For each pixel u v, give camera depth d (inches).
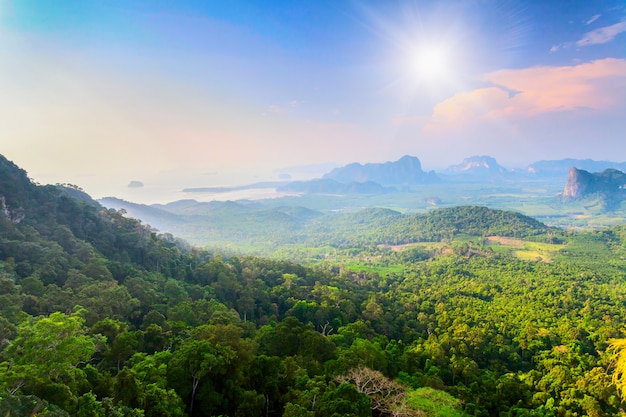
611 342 2383.1
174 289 3019.2
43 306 2009.1
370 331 3043.8
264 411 1439.5
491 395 2130.9
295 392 1435.8
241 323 2674.7
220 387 1405.0
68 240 3075.8
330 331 2984.7
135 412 1033.5
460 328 3115.2
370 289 4921.3
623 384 1964.8
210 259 4407.0
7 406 858.8
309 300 3700.8
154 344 1852.9
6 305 1784.0
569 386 2175.2
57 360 1146.0
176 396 1215.6
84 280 2498.8
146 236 4097.0
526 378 2410.2
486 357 2915.8
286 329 2110.0
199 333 1777.8
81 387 1198.3
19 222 3048.7
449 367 2546.8
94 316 2025.1
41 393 1016.2
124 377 1159.0
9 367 1157.1
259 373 1520.7
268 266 4694.9
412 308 4045.3
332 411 1190.3
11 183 3174.2
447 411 1653.5
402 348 2910.9
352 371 1615.4
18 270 2396.7
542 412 1982.0
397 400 1561.3
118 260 3314.5
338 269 6471.5
